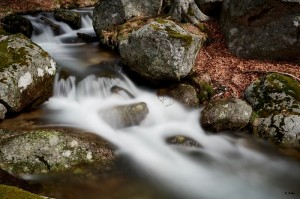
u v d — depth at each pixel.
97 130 3.71
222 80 4.55
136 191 2.93
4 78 3.74
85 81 4.60
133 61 4.62
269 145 3.78
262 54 5.03
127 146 3.52
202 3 6.29
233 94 4.36
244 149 3.72
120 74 4.88
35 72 4.06
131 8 6.20
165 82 4.53
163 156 3.47
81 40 6.40
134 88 4.73
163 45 4.30
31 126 3.66
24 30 6.52
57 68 4.62
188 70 4.49
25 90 3.90
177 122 4.11
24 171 2.82
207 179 3.21
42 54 4.27
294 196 3.03
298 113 3.85
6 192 1.68
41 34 6.82
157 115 4.18
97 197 2.77
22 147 2.94
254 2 5.00
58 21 7.40
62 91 4.46
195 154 3.57
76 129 3.66
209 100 4.36
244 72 4.68
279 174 3.36
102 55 5.54
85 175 2.95
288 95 4.04
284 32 4.83
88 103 4.34
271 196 3.02
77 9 8.69
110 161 3.19
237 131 3.97
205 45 5.54
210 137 3.89
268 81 4.25
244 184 3.17
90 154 3.12
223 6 6.02
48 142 3.00
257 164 3.50
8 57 4.00
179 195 2.94
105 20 6.21
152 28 4.40
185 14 6.05
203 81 4.48
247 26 5.18
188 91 4.34
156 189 2.98
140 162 3.32
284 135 3.76
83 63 5.15
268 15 4.91
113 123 3.83
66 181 2.86
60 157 2.97
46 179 2.83
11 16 6.66
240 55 5.17
